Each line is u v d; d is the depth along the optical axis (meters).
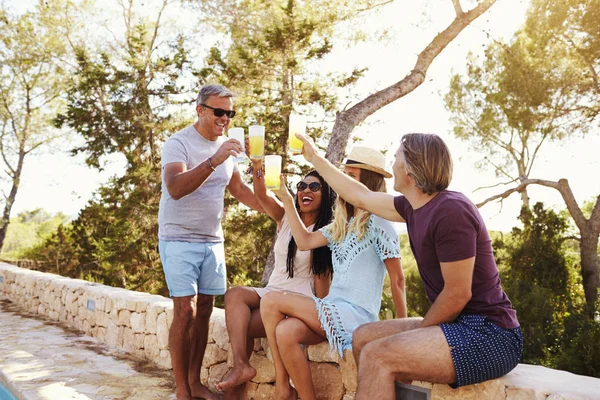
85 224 17.28
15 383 3.77
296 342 2.57
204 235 3.35
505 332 1.94
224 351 3.67
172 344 3.21
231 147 2.88
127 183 14.83
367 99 9.70
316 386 2.83
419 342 1.90
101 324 5.51
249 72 11.77
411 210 2.20
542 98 12.82
